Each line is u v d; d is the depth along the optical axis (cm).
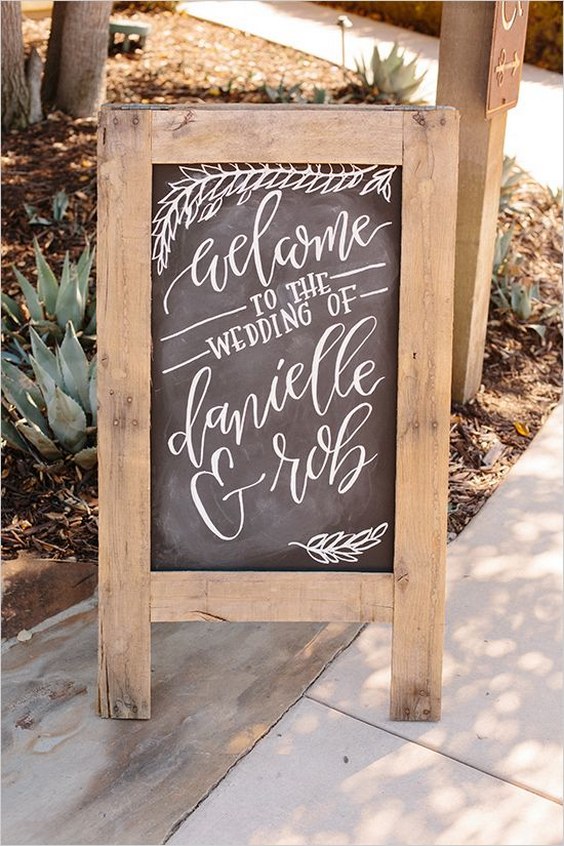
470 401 491
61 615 357
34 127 727
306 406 309
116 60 891
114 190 294
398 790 293
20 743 305
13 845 272
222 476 311
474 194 440
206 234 300
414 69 834
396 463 309
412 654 315
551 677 335
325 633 354
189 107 293
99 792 290
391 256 302
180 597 313
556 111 843
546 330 554
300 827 281
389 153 295
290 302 304
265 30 1013
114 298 298
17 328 513
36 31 946
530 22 952
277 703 323
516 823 283
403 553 311
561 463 454
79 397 441
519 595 373
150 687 323
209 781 295
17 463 425
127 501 307
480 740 311
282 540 315
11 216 608
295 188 299
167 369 305
